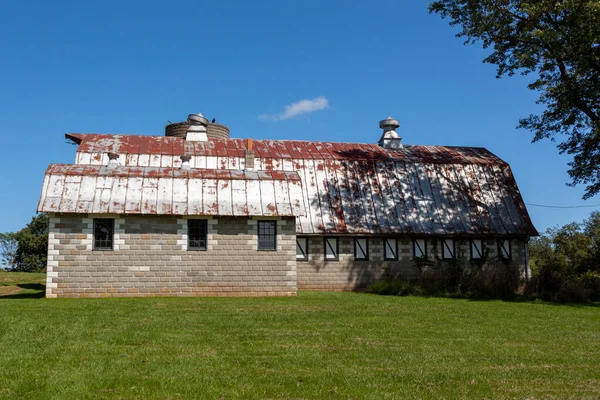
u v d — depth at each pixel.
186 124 40.75
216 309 19.38
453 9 31.44
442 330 15.99
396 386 9.95
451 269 30.95
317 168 34.94
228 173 26.25
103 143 34.44
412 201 34.62
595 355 13.10
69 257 23.09
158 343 13.12
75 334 13.89
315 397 9.25
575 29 27.22
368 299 24.38
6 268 57.94
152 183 24.66
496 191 36.56
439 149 40.41
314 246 31.92
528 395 9.55
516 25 30.20
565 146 31.47
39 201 23.00
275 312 18.84
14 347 12.29
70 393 9.16
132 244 23.62
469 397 9.41
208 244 24.30
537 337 15.48
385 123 40.53
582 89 28.38
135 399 8.99
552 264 31.89
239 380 10.10
